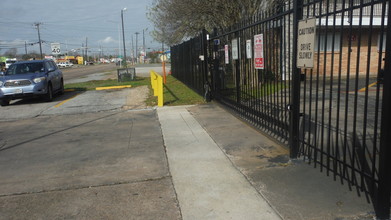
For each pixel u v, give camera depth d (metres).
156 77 11.46
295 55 4.64
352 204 3.45
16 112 11.02
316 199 3.61
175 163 5.05
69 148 6.22
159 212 3.56
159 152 5.66
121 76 22.19
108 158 5.48
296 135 4.84
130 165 5.07
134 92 15.09
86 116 9.54
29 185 4.47
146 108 10.25
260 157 5.06
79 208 3.74
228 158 5.12
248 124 7.18
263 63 6.18
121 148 6.04
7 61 66.38
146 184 4.31
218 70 9.84
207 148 5.71
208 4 15.56
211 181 4.28
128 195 4.01
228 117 8.18
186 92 13.69
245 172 4.50
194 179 4.39
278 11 5.41
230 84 8.64
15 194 4.20
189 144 6.02
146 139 6.58
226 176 4.41
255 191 3.91
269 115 6.36
